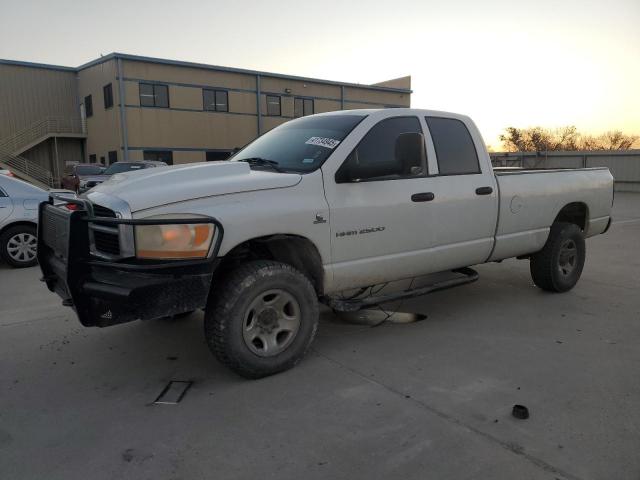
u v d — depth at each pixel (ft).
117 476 8.97
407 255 15.19
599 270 24.64
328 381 12.56
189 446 9.84
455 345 14.88
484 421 10.55
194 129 108.47
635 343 14.89
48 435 10.33
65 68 111.34
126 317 11.27
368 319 17.39
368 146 14.51
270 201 12.48
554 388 12.02
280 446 9.78
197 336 15.88
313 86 125.59
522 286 21.57
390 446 9.70
